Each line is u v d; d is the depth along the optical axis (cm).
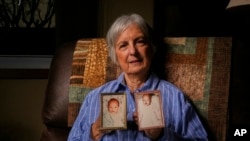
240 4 137
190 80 137
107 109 114
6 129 196
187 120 127
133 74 131
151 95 116
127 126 124
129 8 187
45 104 149
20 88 193
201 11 184
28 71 189
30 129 197
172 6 185
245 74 134
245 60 136
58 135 147
